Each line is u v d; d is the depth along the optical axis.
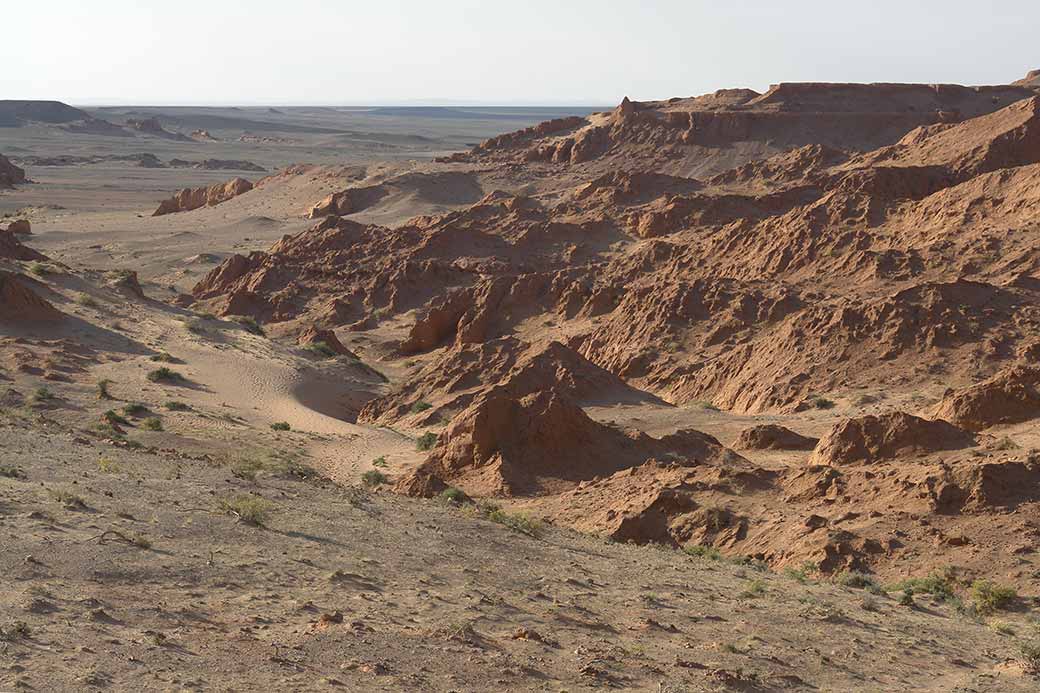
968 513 30.11
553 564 22.56
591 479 39.41
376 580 18.30
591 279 112.69
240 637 13.94
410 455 45.00
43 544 16.78
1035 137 136.75
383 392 67.94
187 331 71.00
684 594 21.00
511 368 61.78
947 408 45.09
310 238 129.38
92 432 38.81
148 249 144.38
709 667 15.52
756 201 132.12
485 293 96.12
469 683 13.48
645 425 51.62
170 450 37.59
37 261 82.00
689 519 32.59
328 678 12.89
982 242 91.44
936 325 64.00
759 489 35.03
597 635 16.72
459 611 16.80
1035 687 16.69
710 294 82.00
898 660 17.78
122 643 13.05
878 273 91.12
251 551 18.78
